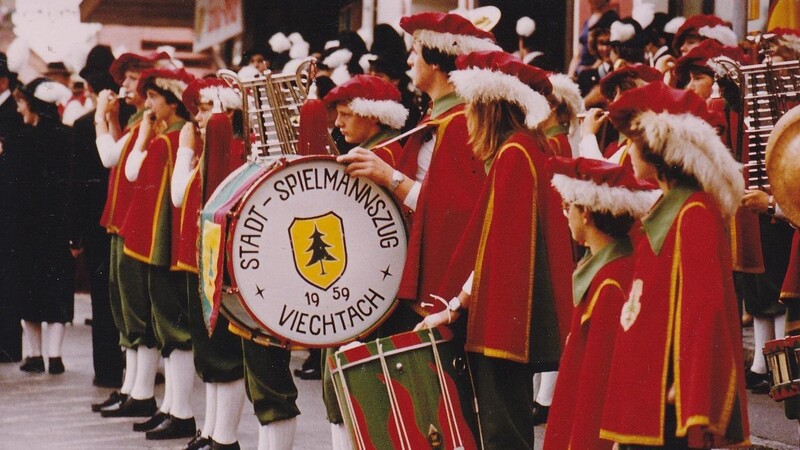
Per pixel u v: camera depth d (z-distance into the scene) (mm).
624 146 19188
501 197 14711
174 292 22875
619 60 23797
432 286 15289
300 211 15188
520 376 14969
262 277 15125
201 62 43219
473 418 14766
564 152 20891
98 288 27766
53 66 37812
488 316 14555
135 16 41938
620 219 13281
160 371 29844
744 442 12203
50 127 29344
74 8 38500
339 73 29531
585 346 13406
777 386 15984
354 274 15352
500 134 14922
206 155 17469
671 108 12438
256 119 17219
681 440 12305
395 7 37500
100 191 27578
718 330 11992
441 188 15352
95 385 27984
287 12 36875
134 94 25281
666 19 28797
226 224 15094
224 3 39750
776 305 23875
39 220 29516
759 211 17234
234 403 20656
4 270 29766
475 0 33969
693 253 12180
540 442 21172
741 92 17750
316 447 21547
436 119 15703
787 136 15914
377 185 15375
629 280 13203
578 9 32719
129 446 22344
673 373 12219
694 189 12484
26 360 29859
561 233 14852
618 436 12414
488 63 14867
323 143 16266
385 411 14414
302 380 27641
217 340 20547
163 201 22891
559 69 31375
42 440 22781
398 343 14477
